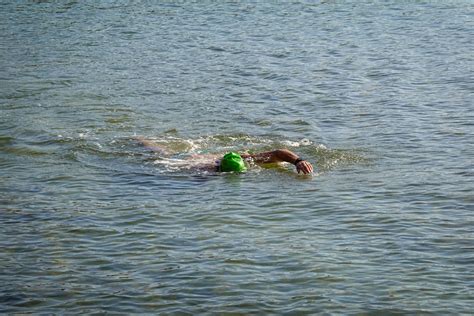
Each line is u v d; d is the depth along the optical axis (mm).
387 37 34812
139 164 18750
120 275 12719
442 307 11500
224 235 14281
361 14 40750
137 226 14789
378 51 31938
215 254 13438
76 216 15336
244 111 23422
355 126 21609
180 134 21125
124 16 41969
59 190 16938
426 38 34281
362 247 13633
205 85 26938
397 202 15789
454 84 26109
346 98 24719
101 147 20016
